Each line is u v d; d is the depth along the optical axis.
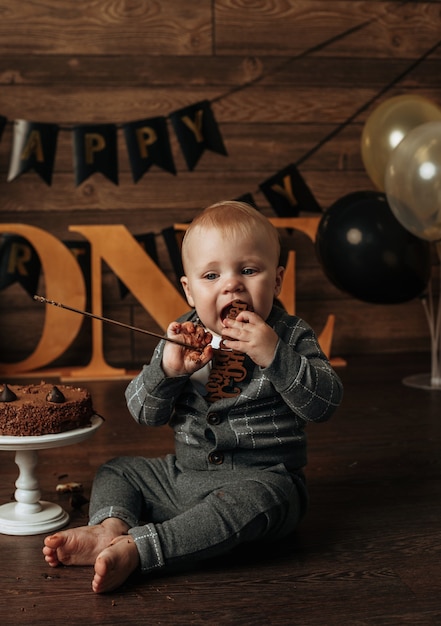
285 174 3.43
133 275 3.23
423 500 1.88
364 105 3.48
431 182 2.56
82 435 1.63
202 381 1.62
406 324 3.61
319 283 3.52
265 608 1.37
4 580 1.47
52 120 3.28
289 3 3.38
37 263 3.25
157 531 1.45
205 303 1.58
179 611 1.36
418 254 2.89
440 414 2.62
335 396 1.57
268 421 1.59
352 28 3.43
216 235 1.56
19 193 3.28
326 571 1.51
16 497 1.72
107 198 3.34
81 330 3.35
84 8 3.24
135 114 3.33
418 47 3.49
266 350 1.51
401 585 1.46
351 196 2.97
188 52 3.34
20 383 3.11
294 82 3.42
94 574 1.49
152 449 2.25
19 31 3.21
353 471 2.07
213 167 3.40
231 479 1.58
